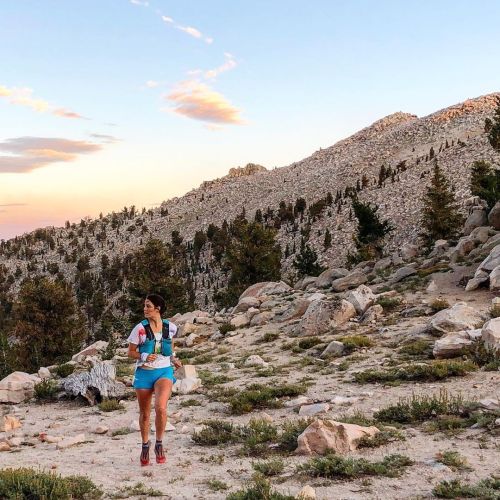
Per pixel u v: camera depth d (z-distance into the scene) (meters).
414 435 9.43
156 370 8.63
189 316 41.12
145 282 61.31
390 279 37.31
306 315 27.84
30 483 7.05
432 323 20.34
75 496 7.15
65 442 10.72
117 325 62.56
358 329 25.12
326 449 8.76
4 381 18.08
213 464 8.77
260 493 6.54
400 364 16.89
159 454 8.83
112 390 16.06
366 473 7.59
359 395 13.38
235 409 13.26
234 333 30.97
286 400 14.11
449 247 44.38
